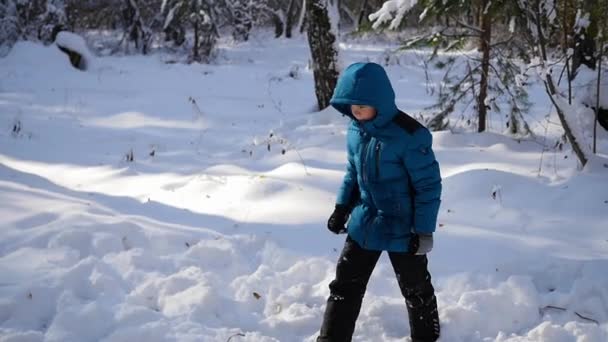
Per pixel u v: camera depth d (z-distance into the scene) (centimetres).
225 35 2727
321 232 455
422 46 697
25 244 421
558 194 515
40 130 832
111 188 582
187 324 337
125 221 453
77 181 607
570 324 335
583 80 724
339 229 319
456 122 757
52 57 1440
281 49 2267
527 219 476
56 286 363
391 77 1396
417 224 284
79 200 530
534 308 354
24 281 371
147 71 1502
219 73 1543
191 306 353
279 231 459
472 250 422
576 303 356
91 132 831
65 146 752
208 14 1914
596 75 720
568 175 561
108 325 335
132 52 2103
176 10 1967
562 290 375
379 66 280
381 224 294
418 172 279
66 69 1405
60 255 405
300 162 653
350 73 276
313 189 546
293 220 479
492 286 376
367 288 379
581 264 388
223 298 366
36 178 598
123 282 382
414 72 1452
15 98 1052
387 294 376
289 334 340
